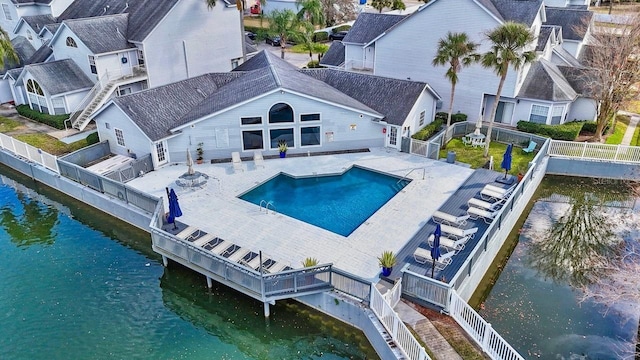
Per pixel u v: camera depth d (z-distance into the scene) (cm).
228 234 2056
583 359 1544
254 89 2744
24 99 3766
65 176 2633
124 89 3791
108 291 1906
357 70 4153
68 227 2377
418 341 1442
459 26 3288
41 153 2720
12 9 4675
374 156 2847
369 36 4081
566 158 2805
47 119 3456
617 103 3066
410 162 2766
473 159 2822
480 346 1427
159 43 3784
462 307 1493
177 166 2716
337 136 2884
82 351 1611
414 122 3014
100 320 1755
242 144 2783
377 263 1852
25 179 2905
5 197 2700
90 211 2511
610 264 1914
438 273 1767
